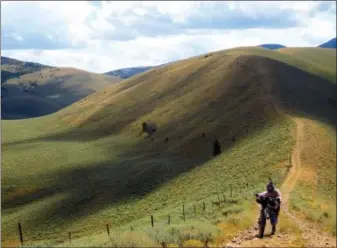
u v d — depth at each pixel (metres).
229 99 130.38
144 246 12.31
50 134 162.75
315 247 12.52
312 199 28.36
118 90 198.12
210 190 54.78
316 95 128.25
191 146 108.00
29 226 70.75
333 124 92.50
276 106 107.50
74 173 98.94
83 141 143.75
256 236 13.34
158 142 122.50
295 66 162.88
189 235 12.93
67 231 65.62
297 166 49.47
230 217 16.53
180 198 62.97
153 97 167.12
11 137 159.12
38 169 104.12
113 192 80.81
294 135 68.12
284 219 16.44
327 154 56.88
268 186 13.34
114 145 129.75
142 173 88.81
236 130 105.19
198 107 136.12
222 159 80.19
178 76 177.25
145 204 69.06
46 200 83.56
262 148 69.44
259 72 140.38
